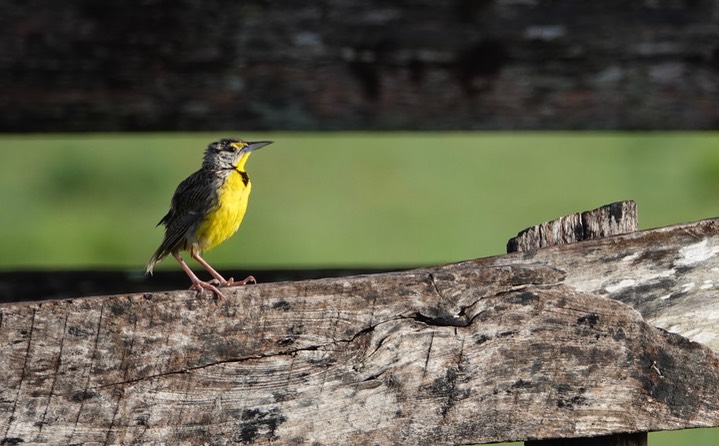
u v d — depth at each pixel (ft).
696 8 34.01
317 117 34.17
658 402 23.82
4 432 22.02
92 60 33.55
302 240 64.69
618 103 34.30
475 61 34.04
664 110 34.37
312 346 22.95
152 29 33.53
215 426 22.76
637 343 23.71
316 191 70.44
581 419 23.70
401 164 74.54
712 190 68.64
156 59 33.63
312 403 23.02
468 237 65.10
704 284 23.79
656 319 23.75
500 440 23.56
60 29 33.37
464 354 23.36
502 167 73.72
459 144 76.59
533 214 66.59
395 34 33.86
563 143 76.43
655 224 64.39
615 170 72.23
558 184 70.28
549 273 23.54
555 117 34.37
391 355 23.17
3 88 33.37
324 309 22.94
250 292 22.72
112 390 22.35
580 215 24.13
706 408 23.89
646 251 23.67
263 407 22.88
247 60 33.78
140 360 22.40
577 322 23.59
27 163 76.54
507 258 23.66
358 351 23.08
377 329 23.12
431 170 72.59
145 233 68.28
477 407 23.44
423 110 34.17
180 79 33.76
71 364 22.16
